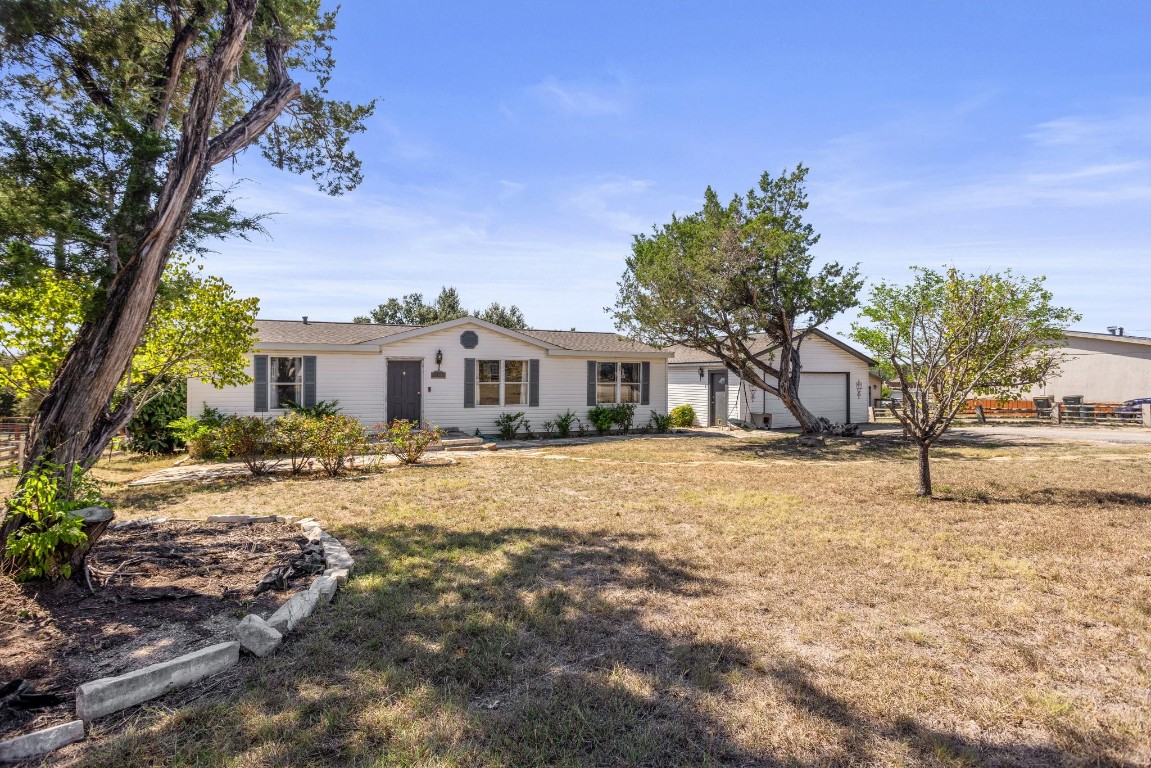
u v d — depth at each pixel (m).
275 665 3.21
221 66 5.11
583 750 2.48
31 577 4.05
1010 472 10.62
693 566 4.99
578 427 19.02
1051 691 2.93
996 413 26.19
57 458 4.43
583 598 4.23
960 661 3.26
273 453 11.42
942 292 11.43
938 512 7.17
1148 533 6.11
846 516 6.96
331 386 15.54
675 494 8.49
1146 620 3.79
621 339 19.08
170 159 5.16
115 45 5.82
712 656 3.32
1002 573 4.80
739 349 17.56
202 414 13.97
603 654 3.37
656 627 3.73
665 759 2.42
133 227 5.07
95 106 5.51
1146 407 20.98
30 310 7.36
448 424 16.95
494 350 17.58
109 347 4.59
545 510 7.34
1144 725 2.63
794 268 16.66
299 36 6.74
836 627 3.72
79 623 3.66
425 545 5.66
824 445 15.71
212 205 5.66
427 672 3.13
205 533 6.07
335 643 3.49
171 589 4.27
